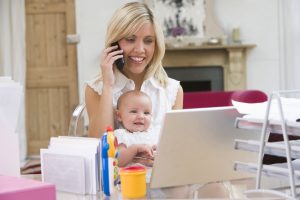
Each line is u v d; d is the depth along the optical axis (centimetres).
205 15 669
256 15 675
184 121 140
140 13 180
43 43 664
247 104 141
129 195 138
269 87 676
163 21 667
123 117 176
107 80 184
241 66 671
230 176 154
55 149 150
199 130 143
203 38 670
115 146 144
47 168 150
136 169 140
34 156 666
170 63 674
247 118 135
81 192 143
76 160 144
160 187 146
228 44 662
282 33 670
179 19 666
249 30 677
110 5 670
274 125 129
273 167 129
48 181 151
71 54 666
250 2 675
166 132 139
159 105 194
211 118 144
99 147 144
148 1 665
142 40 182
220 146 148
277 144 127
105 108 182
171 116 138
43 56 664
